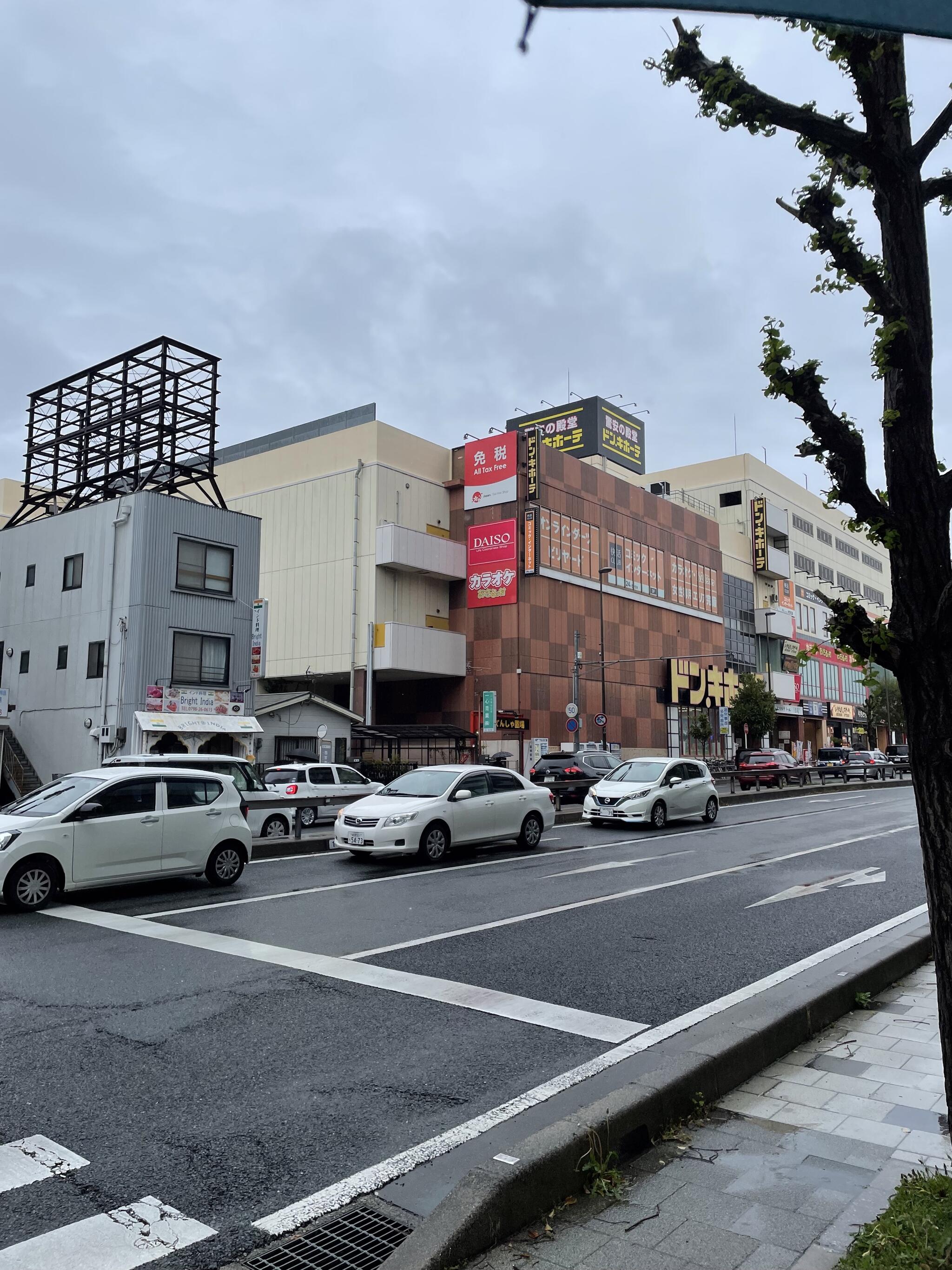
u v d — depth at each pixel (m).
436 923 9.32
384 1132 4.38
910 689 2.85
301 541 44.47
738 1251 3.15
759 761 39.81
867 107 2.83
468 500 44.97
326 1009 6.34
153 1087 4.93
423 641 41.50
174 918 9.51
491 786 15.36
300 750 30.80
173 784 11.26
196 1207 3.66
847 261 2.99
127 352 29.55
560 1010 6.37
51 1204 3.68
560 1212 3.50
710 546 61.16
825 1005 6.01
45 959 7.72
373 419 47.00
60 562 28.64
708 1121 4.42
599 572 48.28
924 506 2.82
